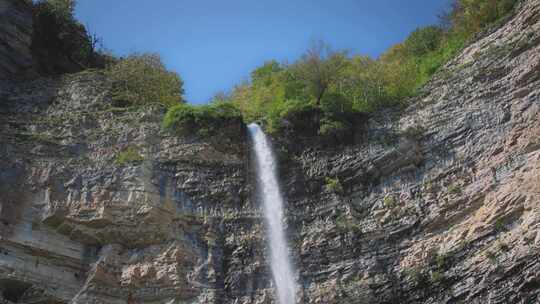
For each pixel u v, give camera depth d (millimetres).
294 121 37406
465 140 32781
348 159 35500
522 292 27094
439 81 35656
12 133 35156
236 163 36344
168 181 34812
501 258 28234
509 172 30359
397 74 41406
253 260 33344
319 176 35625
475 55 35469
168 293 31703
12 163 33719
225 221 34531
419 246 31281
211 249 33406
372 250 32281
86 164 34656
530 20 34125
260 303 32031
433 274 30000
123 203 33219
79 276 32125
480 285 28375
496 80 33344
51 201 32844
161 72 43531
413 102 35812
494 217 29406
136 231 32938
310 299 31781
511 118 31828
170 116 36688
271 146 37094
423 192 32688
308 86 40406
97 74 40594
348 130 36469
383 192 33875
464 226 30500
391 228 32469
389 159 34375
